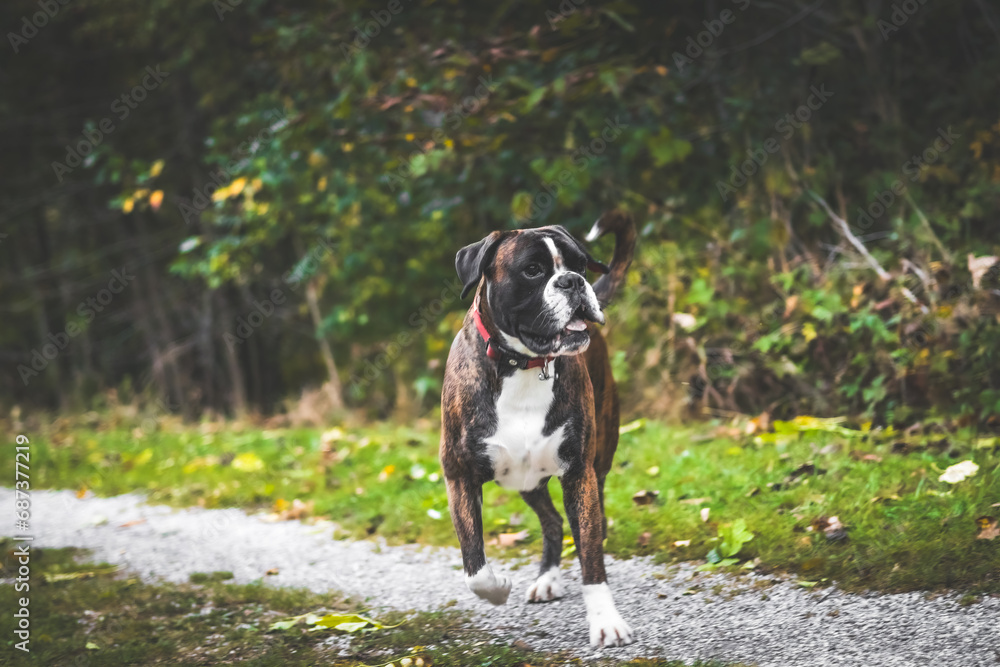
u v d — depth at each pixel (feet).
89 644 12.09
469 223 28.53
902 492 14.12
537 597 12.48
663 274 23.13
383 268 31.24
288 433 27.86
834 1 23.97
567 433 11.19
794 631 10.52
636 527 14.60
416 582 13.98
